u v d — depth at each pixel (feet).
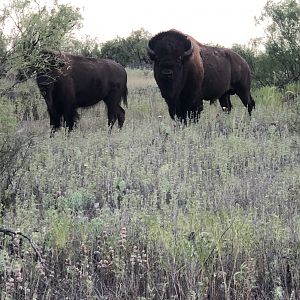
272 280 26.13
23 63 44.88
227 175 41.98
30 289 24.59
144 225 30.37
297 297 24.76
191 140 58.29
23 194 38.88
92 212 36.68
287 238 28.48
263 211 31.78
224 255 26.78
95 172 44.21
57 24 46.32
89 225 30.04
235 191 39.86
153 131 64.85
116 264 25.72
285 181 40.34
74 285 25.18
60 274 26.86
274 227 29.27
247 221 29.35
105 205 36.24
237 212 31.60
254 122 69.46
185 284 25.12
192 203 34.35
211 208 34.78
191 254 25.84
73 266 25.86
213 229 28.12
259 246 28.02
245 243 27.40
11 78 47.44
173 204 34.04
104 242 28.17
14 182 40.22
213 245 26.73
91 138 58.44
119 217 32.27
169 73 71.31
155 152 50.72
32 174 41.93
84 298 24.32
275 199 36.40
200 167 44.70
